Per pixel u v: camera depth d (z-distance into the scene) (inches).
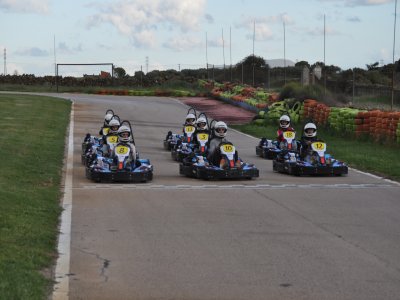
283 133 787.4
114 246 345.7
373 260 322.0
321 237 370.3
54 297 259.0
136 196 505.4
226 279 290.2
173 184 573.6
